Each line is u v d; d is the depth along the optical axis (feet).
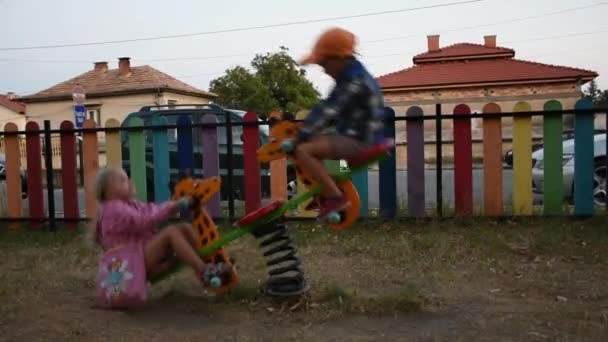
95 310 13.71
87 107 116.98
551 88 93.09
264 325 12.64
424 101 97.40
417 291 14.51
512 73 95.45
